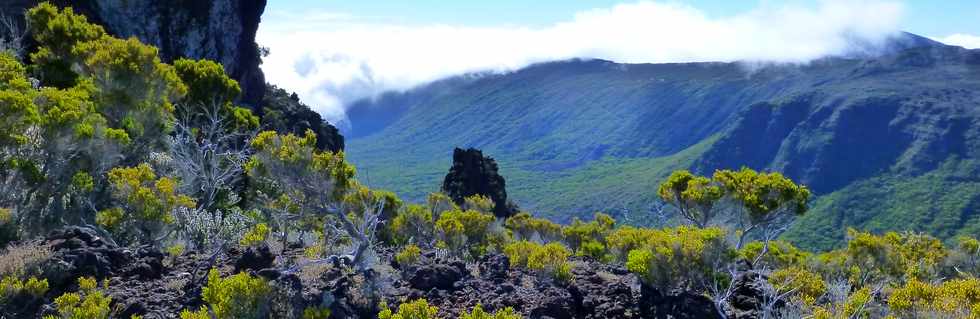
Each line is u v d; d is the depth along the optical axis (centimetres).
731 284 938
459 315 826
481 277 1020
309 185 1016
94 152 1318
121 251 886
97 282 816
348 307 795
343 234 1080
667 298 905
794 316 848
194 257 1002
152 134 1886
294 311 720
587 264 1298
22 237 992
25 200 1139
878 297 1062
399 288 909
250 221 1422
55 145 1207
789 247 1775
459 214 2048
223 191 1877
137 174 1238
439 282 934
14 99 1127
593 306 907
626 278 1127
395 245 1761
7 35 3027
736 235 1535
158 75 2005
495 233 2086
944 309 772
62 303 688
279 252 1106
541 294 929
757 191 1516
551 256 1043
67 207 1185
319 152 1066
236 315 682
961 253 1745
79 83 1994
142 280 854
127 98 1838
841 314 845
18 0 3528
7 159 1113
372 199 1192
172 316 739
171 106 2020
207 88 2733
